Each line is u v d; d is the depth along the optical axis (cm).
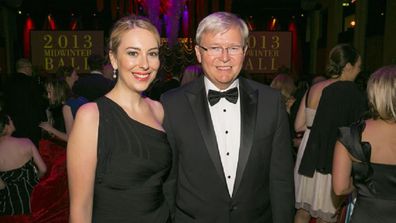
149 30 144
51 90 450
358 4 1062
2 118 316
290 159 185
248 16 1770
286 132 184
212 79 179
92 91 404
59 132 417
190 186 178
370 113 188
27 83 482
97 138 139
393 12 845
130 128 146
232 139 179
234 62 171
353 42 1102
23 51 1535
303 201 298
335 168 196
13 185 319
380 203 182
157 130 155
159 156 153
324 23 1453
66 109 399
